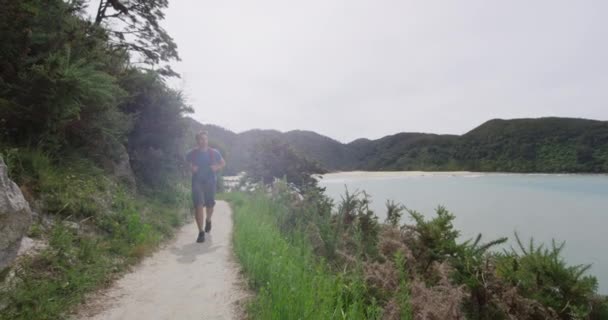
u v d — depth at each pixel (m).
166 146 10.12
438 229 3.49
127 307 2.69
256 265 3.46
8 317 2.18
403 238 3.74
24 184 3.82
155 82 9.38
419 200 21.48
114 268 3.47
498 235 10.54
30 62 4.55
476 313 2.55
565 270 2.99
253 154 16.80
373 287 3.00
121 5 11.28
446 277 2.88
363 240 4.75
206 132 5.46
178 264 4.00
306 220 6.01
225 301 2.90
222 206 10.46
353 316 2.34
